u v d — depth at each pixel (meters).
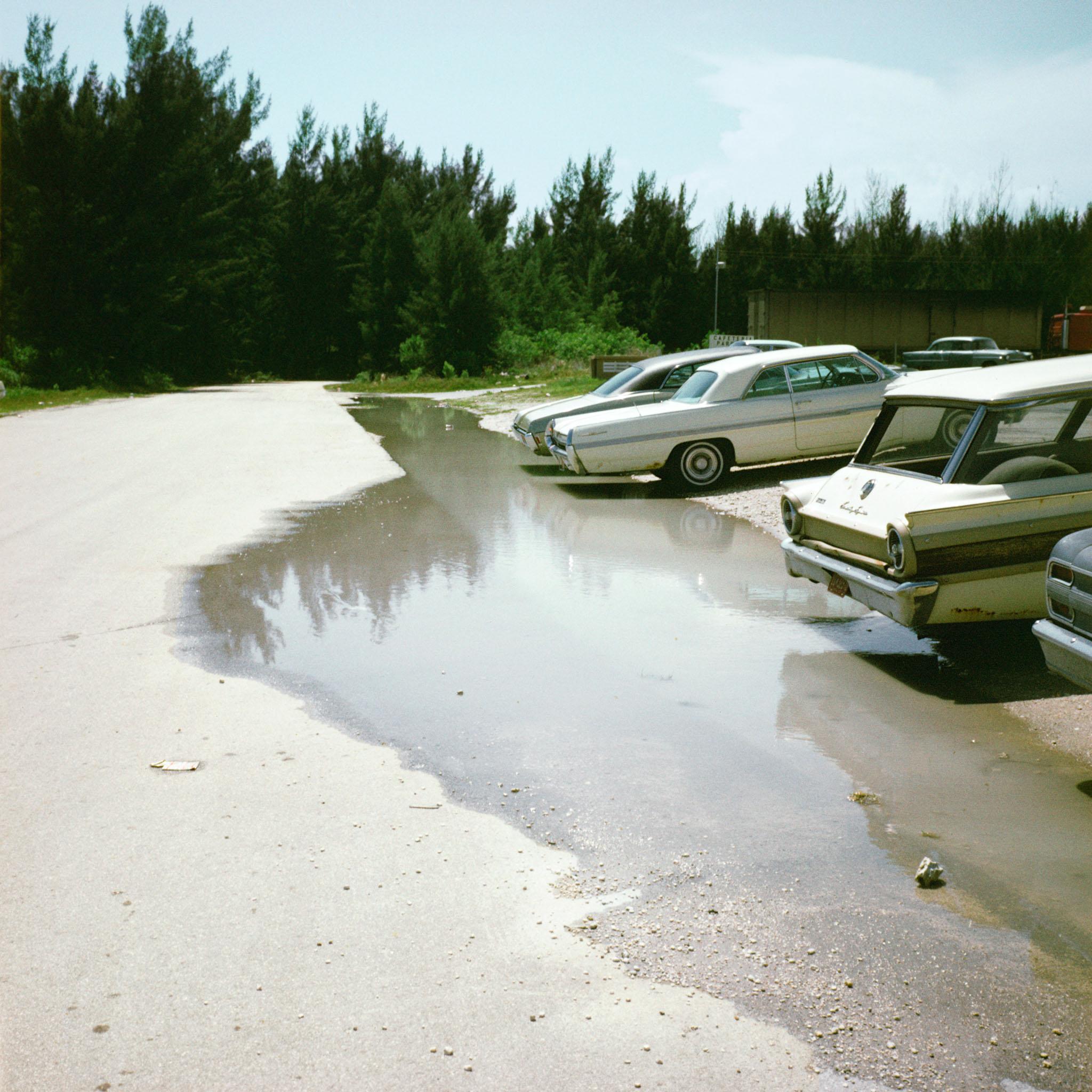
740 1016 2.71
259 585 7.91
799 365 12.58
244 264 65.31
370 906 3.28
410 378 52.28
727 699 5.28
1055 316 41.56
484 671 5.79
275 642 6.38
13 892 3.37
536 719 5.01
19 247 45.03
